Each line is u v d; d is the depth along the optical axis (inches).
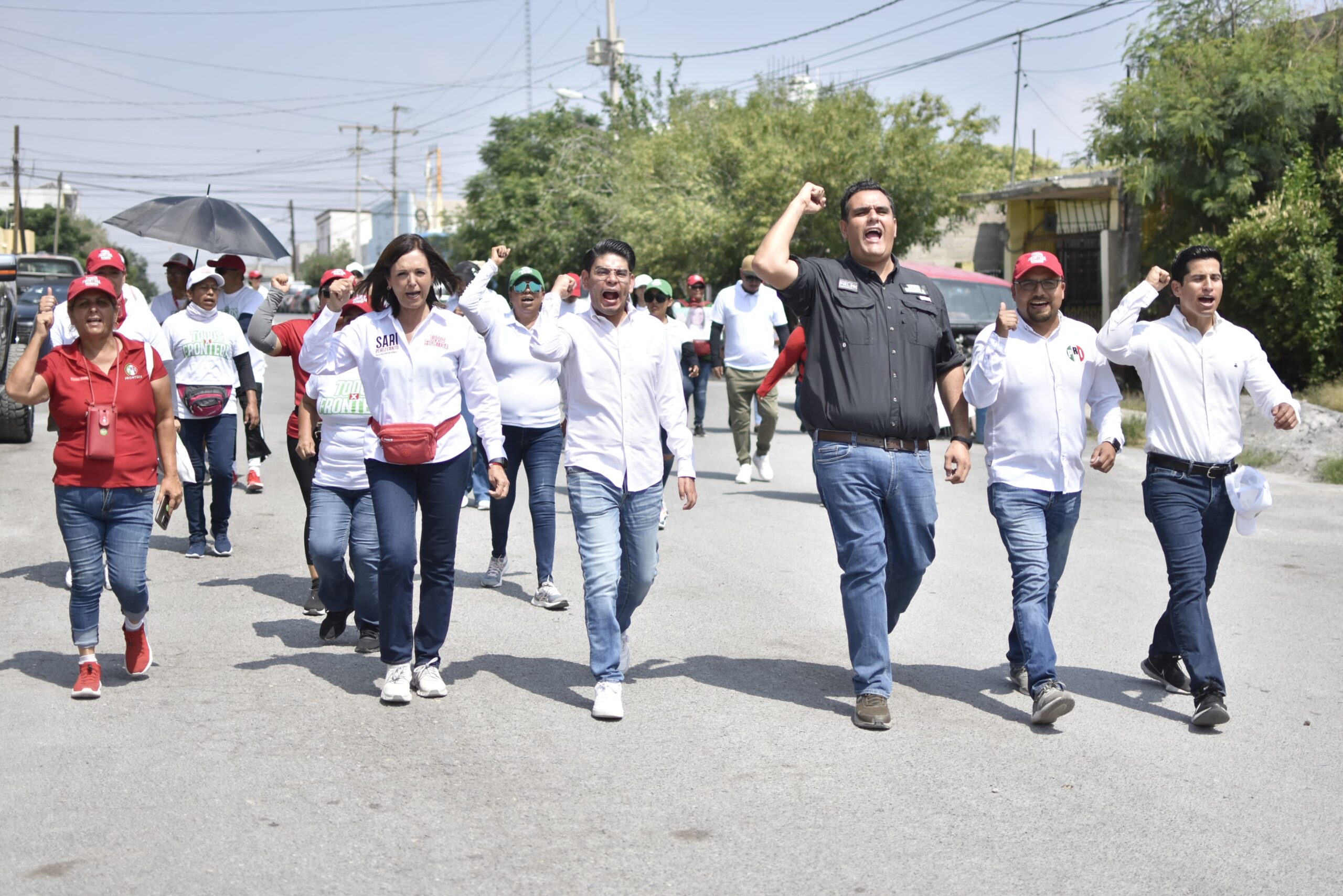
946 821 163.6
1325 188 677.3
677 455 216.2
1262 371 213.9
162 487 227.9
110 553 212.7
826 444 204.7
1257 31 731.4
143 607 218.2
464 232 1972.2
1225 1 753.6
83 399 208.1
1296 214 641.0
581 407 211.0
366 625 242.4
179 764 179.5
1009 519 213.8
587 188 1469.0
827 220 1042.1
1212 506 212.7
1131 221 852.0
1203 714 201.5
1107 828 162.4
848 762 185.3
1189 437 211.8
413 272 205.9
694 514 408.5
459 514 214.1
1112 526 398.9
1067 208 994.1
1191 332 214.1
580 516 209.2
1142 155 730.2
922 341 206.1
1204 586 209.6
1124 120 731.4
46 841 152.2
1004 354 211.0
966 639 260.2
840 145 1024.2
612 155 1521.9
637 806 166.7
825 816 164.6
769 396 471.8
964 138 1067.9
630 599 220.2
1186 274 213.0
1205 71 716.7
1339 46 720.3
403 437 202.4
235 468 333.7
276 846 152.3
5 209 3026.6
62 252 2768.2
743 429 477.7
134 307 277.6
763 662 240.5
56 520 374.0
